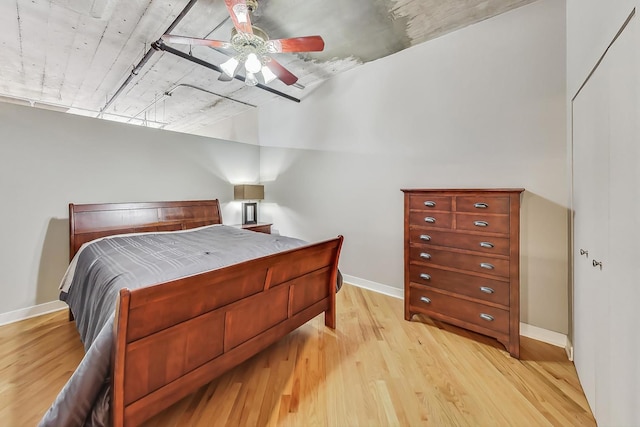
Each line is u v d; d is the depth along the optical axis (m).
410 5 2.33
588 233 1.56
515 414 1.48
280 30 2.68
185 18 2.50
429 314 2.45
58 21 2.52
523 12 2.26
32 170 2.62
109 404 1.09
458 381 1.75
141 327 1.15
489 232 2.11
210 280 1.36
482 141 2.50
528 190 2.26
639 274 1.00
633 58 1.04
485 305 2.14
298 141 4.29
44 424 1.01
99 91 4.17
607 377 1.27
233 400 1.58
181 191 3.83
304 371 1.84
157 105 4.86
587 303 1.58
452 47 2.67
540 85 2.19
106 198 3.11
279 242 2.45
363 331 2.38
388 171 3.21
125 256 1.99
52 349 2.07
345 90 3.63
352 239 3.62
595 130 1.45
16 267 2.54
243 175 4.67
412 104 2.97
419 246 2.50
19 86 3.98
